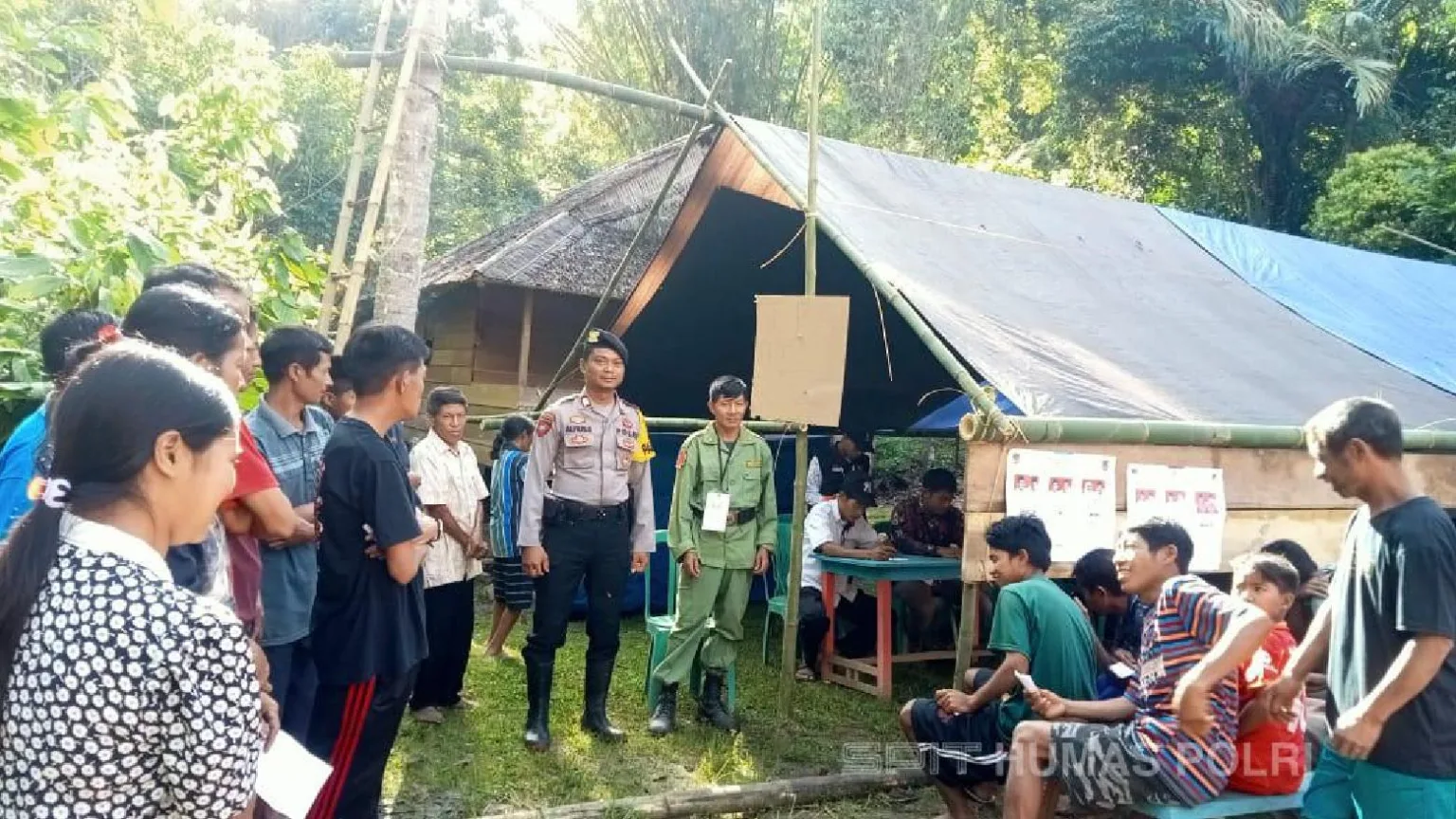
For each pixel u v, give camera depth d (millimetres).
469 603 4988
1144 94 16516
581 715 5008
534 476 4496
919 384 9250
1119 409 4234
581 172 20281
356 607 2988
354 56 5270
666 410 8992
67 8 8891
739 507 4930
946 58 16469
